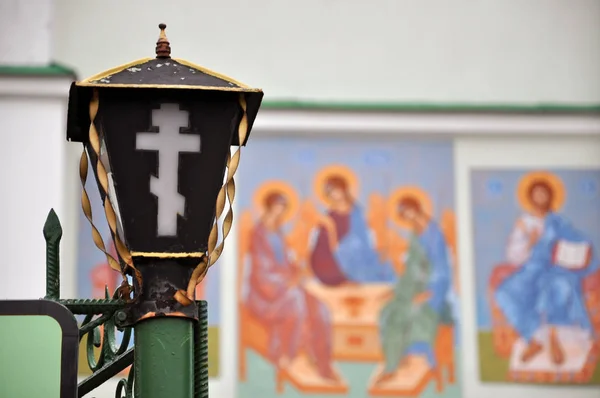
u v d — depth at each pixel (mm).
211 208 4309
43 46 14547
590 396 15133
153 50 15414
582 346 15258
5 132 14281
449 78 15789
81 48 15281
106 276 14477
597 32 16000
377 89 15703
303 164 15422
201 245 4277
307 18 15820
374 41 15828
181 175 4301
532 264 15430
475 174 15602
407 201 15484
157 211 4270
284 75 15680
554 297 15359
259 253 15148
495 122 15703
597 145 15750
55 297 4559
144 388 4148
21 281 13914
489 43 15922
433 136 15641
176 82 4328
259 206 15281
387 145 15578
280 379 14867
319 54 15742
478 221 15484
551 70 15891
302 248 15227
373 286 15211
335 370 14961
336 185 15430
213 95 4348
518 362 15172
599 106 15773
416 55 15828
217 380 14812
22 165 14250
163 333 4176
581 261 15469
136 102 4320
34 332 4090
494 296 15336
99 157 4297
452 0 15984
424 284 15281
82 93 4301
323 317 15062
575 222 15562
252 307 15008
